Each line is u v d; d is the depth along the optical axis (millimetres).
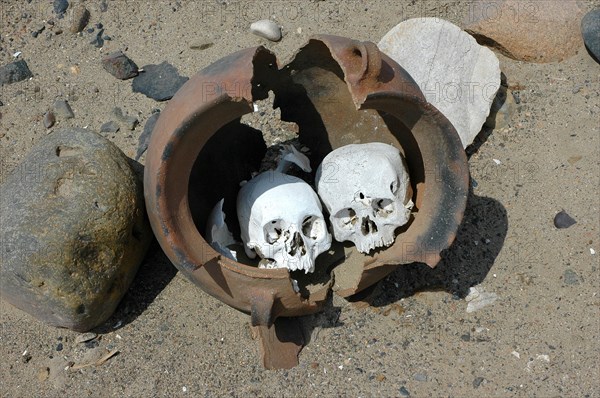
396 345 1573
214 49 1885
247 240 1575
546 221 1690
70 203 1515
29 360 1572
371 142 1647
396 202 1553
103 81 1851
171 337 1582
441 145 1491
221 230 1563
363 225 1566
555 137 1772
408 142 1607
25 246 1498
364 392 1530
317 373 1548
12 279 1515
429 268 1648
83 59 1882
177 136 1406
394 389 1532
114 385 1545
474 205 1706
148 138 1767
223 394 1532
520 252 1663
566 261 1650
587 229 1677
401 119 1492
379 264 1495
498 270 1647
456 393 1528
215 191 1627
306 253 1542
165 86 1830
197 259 1448
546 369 1548
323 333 1584
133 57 1882
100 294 1539
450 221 1491
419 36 1782
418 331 1587
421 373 1546
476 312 1605
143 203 1596
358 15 1923
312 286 1603
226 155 1644
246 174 1683
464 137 1736
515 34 1854
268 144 1763
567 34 1857
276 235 1557
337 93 1643
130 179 1578
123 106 1818
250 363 1556
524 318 1599
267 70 1578
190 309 1606
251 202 1552
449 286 1632
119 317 1604
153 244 1658
